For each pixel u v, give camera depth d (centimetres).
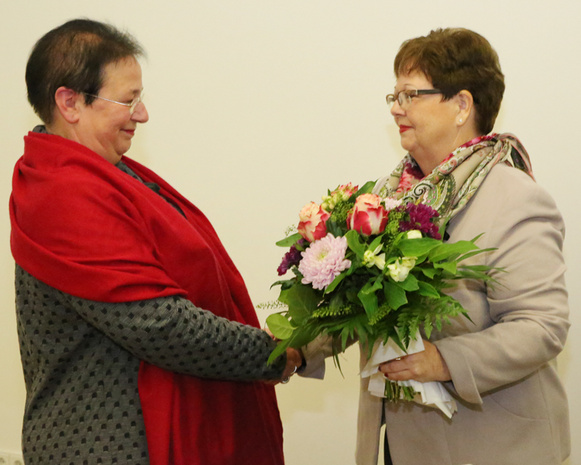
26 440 134
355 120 214
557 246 134
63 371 133
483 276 121
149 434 129
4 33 253
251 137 228
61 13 246
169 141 238
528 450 135
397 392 136
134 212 130
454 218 140
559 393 143
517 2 192
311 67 218
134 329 124
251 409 150
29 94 137
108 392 131
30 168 132
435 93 142
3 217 261
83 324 131
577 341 192
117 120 136
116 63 134
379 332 118
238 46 226
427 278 120
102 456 128
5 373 268
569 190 192
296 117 222
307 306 125
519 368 126
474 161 141
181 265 135
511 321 129
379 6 207
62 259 122
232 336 134
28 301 133
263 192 229
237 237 234
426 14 202
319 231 125
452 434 140
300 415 232
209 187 235
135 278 123
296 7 218
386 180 176
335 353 130
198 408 138
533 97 193
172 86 236
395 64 150
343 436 227
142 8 236
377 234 121
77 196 125
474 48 142
